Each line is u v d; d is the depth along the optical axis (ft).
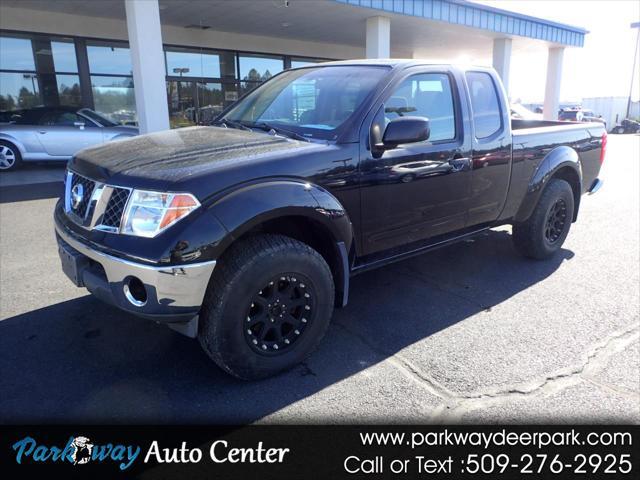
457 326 11.78
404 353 10.53
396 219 11.33
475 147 12.78
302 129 11.07
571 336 11.32
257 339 9.19
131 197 8.27
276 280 9.03
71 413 8.43
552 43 54.85
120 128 37.91
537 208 15.44
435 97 12.14
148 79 28.86
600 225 21.42
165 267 7.82
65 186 10.59
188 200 8.05
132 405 8.66
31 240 18.37
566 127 16.42
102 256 8.32
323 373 9.75
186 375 9.59
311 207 9.25
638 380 9.59
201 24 45.21
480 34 48.75
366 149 10.43
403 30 46.47
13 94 41.14
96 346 10.61
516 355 10.48
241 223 8.32
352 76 11.73
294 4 36.37
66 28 41.96
